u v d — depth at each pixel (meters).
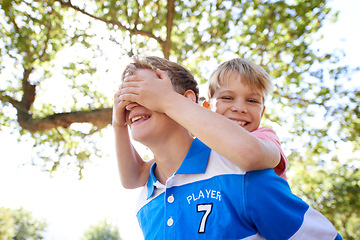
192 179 1.17
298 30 5.98
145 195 1.39
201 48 6.44
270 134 1.41
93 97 6.67
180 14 6.30
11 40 6.34
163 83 1.11
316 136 6.25
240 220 1.05
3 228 18.16
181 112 1.02
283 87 6.24
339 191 8.02
